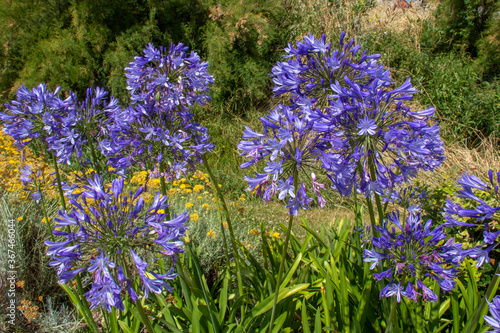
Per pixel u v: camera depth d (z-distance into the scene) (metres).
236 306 2.27
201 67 2.31
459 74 7.69
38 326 3.00
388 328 1.90
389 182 1.87
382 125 1.81
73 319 2.99
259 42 9.18
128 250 1.71
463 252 1.66
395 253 1.79
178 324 2.47
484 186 1.61
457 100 7.08
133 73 2.25
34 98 2.27
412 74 8.01
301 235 4.61
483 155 6.31
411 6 10.63
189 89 2.35
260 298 2.56
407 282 1.89
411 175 1.96
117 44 8.02
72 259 1.60
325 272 2.46
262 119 1.75
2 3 7.91
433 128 1.79
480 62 8.38
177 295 2.57
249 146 1.80
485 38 8.43
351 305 2.35
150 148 2.30
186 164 2.48
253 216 5.08
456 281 2.26
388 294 1.80
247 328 2.32
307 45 1.93
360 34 8.98
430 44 9.02
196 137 2.43
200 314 2.24
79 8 7.86
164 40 8.45
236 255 2.37
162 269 2.68
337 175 1.75
